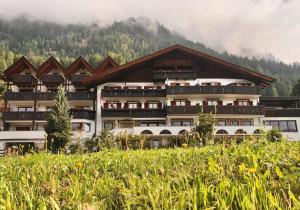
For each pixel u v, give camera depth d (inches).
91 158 213.3
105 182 137.6
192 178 125.6
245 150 166.6
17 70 1712.6
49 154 300.2
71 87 1712.6
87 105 1643.7
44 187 136.0
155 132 1441.9
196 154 200.1
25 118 1567.4
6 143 1492.4
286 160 144.2
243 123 1576.0
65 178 156.9
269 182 114.2
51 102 1646.2
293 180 113.0
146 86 1612.9
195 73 1603.1
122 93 1565.0
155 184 117.8
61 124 1165.7
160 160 187.6
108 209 110.7
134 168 172.1
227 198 98.7
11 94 1610.5
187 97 1579.7
